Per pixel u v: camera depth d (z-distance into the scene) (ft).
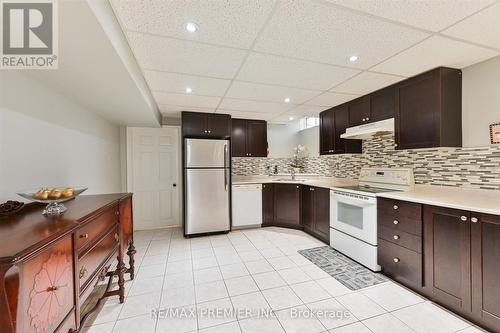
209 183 11.91
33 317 2.57
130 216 7.08
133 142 12.99
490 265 4.75
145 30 4.85
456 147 6.98
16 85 4.85
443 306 5.73
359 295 6.32
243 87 8.43
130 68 5.56
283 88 8.61
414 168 8.42
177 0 3.98
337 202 9.38
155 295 6.42
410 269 6.45
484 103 6.56
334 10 4.32
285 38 5.27
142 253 9.54
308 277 7.34
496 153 6.31
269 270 7.86
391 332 4.92
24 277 2.45
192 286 6.88
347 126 10.39
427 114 7.13
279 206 13.23
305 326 5.14
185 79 7.60
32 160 5.33
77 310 3.57
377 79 7.79
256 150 14.19
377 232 7.52
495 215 4.66
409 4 4.16
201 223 11.76
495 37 5.27
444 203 5.52
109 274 6.23
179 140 13.71
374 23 4.73
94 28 3.67
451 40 5.40
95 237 4.37
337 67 6.85
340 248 9.21
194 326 5.18
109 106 8.25
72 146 7.26
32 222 3.48
